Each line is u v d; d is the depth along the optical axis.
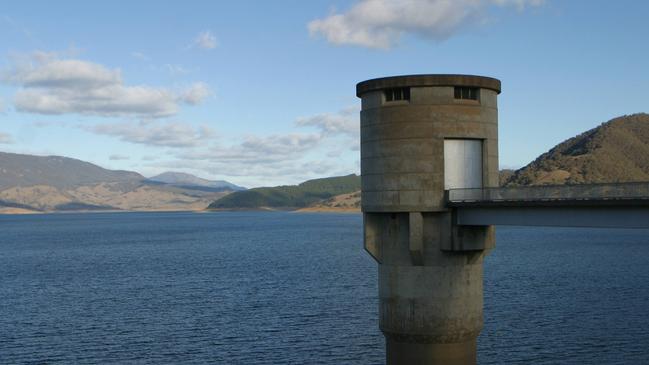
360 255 152.88
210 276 114.31
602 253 152.12
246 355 58.22
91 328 69.88
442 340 36.69
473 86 36.72
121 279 112.50
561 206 31.66
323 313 76.19
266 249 176.88
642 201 28.81
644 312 74.38
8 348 61.41
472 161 37.44
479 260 37.72
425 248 36.75
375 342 62.00
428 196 36.03
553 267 120.31
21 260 153.12
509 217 34.12
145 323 72.25
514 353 57.28
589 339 61.91
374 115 37.50
